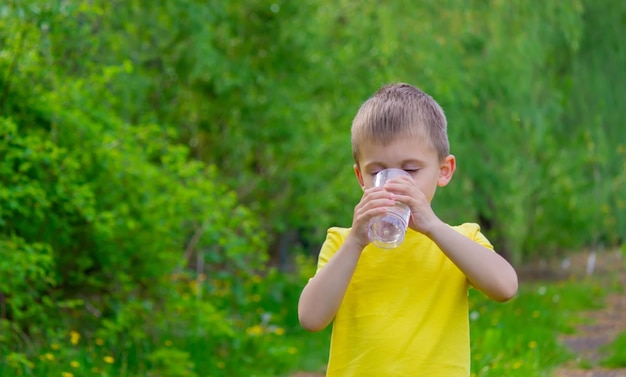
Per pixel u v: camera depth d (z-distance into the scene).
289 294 9.31
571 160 12.58
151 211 5.98
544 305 9.74
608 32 11.49
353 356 2.30
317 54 9.67
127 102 7.93
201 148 9.53
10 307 5.43
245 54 9.06
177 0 8.18
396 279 2.31
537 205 13.88
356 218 2.23
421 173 2.29
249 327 7.23
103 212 5.33
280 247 14.23
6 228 5.46
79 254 5.88
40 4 5.50
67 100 5.77
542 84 11.25
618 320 9.47
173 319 6.17
